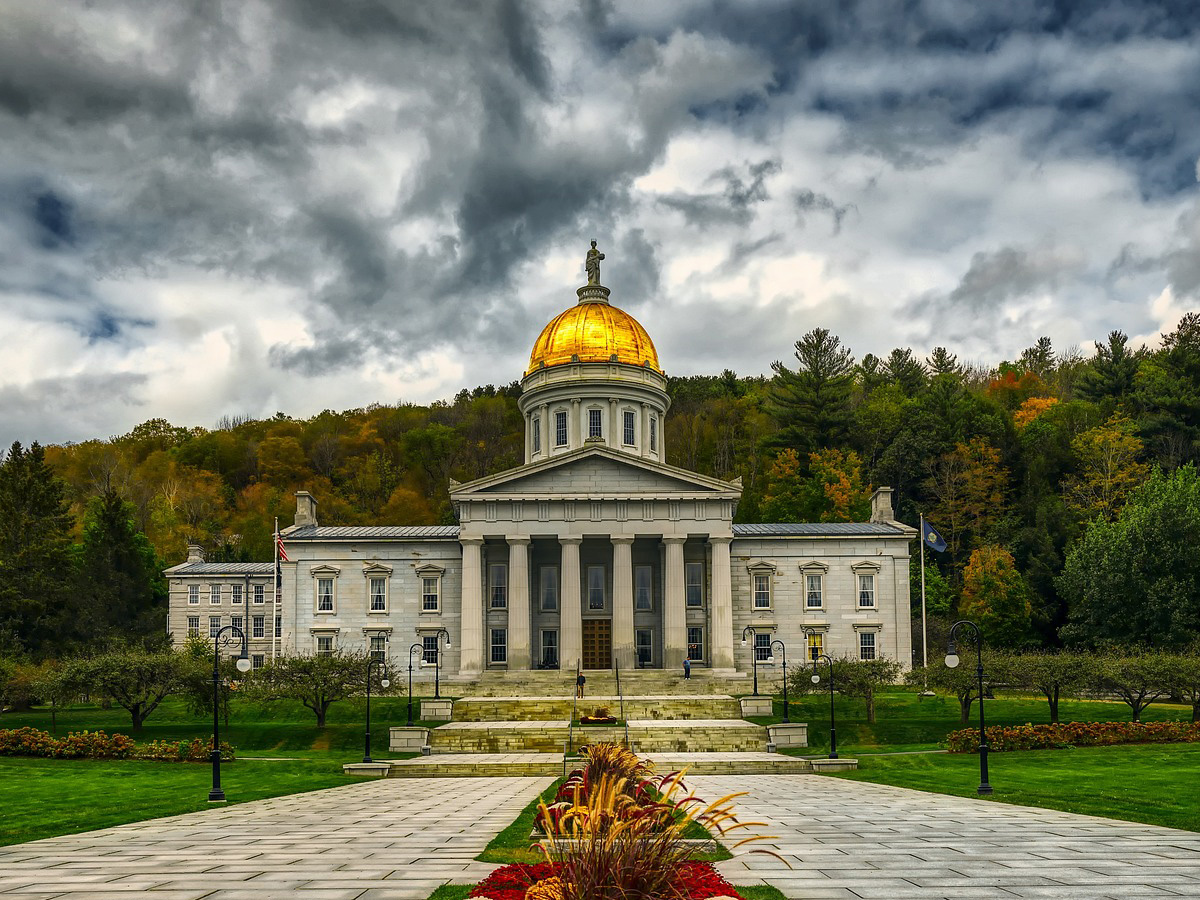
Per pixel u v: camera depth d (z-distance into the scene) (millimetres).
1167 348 145625
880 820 30047
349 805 36344
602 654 95875
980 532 127125
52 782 45125
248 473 184750
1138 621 88875
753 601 95938
